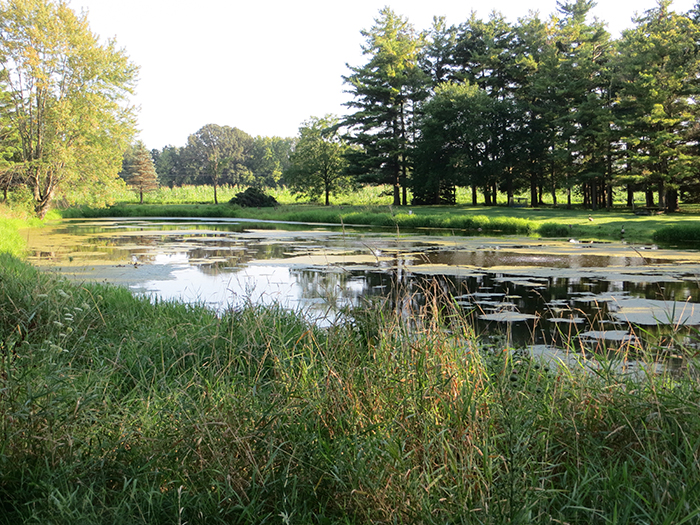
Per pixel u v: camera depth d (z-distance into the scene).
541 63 43.09
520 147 45.19
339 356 3.79
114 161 34.53
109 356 4.37
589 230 23.48
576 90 39.91
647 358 4.09
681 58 34.00
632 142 35.28
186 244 19.45
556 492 2.28
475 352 3.63
